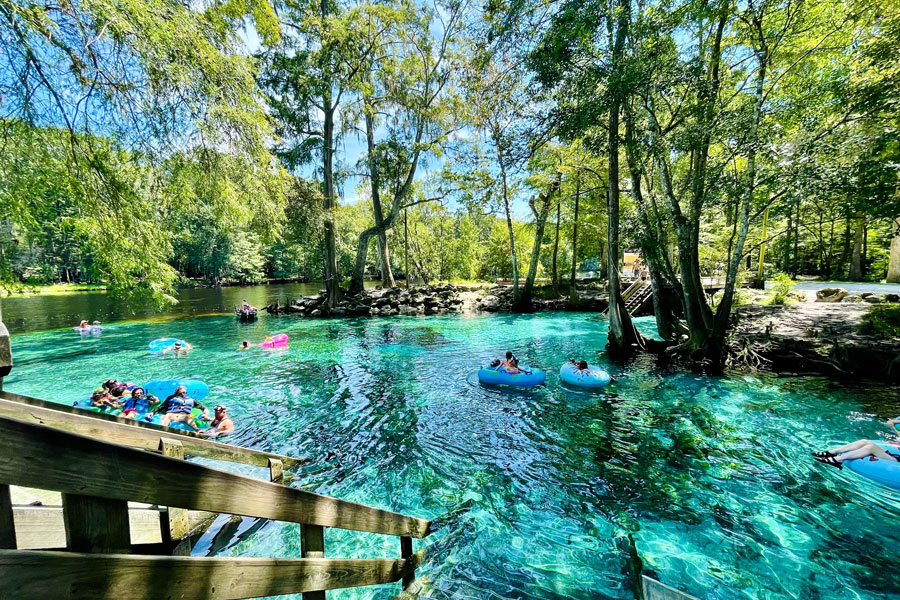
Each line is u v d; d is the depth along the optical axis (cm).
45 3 436
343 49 1997
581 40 877
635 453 612
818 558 388
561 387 938
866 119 847
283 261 5600
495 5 1003
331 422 734
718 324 1024
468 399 859
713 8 838
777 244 2852
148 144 583
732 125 876
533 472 559
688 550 402
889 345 941
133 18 471
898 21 789
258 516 163
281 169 785
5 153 564
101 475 111
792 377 977
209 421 719
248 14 758
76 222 634
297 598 343
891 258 2053
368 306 2294
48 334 1636
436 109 2288
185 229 808
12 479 93
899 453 525
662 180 1070
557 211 2555
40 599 96
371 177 2428
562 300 2445
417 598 336
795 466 563
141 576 121
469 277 4091
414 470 563
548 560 389
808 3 858
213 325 1903
